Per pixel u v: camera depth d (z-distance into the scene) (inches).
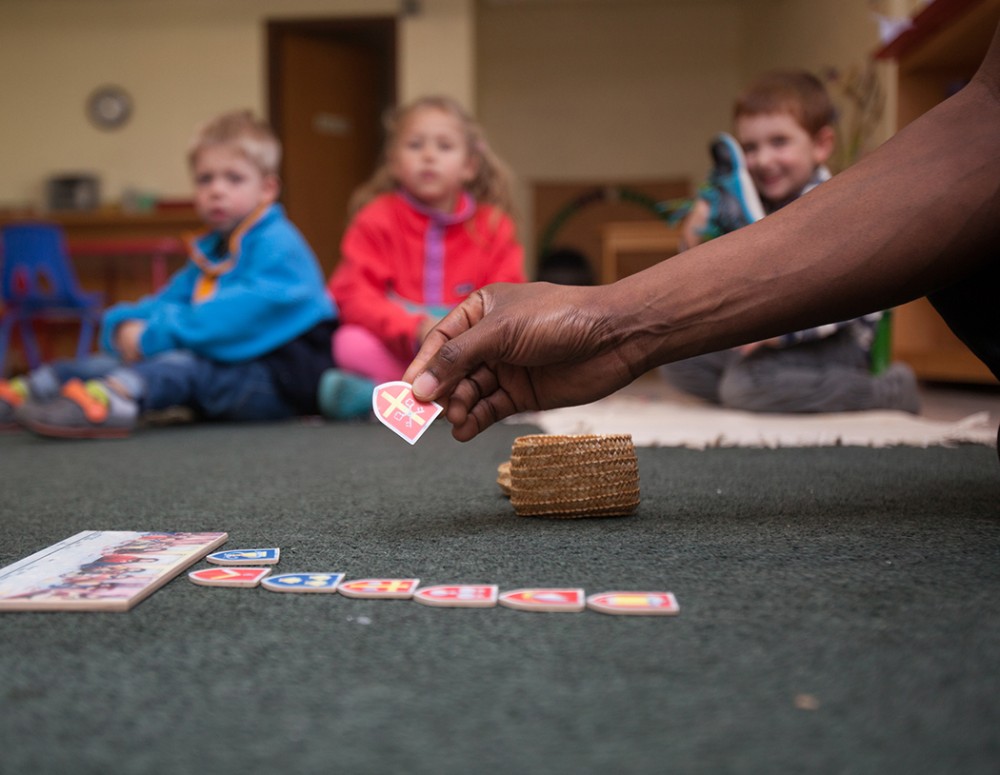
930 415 90.9
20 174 239.0
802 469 48.9
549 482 35.4
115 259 208.8
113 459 59.6
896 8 139.6
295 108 240.1
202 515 38.1
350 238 100.4
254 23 233.1
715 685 18.0
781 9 229.5
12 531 35.2
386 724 16.4
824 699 17.3
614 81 288.0
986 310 33.2
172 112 235.8
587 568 27.5
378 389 32.7
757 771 14.6
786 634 21.0
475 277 100.6
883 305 30.9
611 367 32.3
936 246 29.6
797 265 30.3
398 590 24.6
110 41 235.5
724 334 31.4
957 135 30.2
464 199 102.6
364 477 49.5
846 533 32.0
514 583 25.9
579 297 31.6
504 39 289.6
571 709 17.0
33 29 236.2
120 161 237.5
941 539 30.6
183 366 85.7
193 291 98.3
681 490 42.1
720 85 285.1
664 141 287.9
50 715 17.0
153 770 14.8
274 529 34.7
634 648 20.2
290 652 20.2
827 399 82.7
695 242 91.5
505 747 15.5
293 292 92.7
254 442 70.6
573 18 287.1
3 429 84.8
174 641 21.0
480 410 33.7
